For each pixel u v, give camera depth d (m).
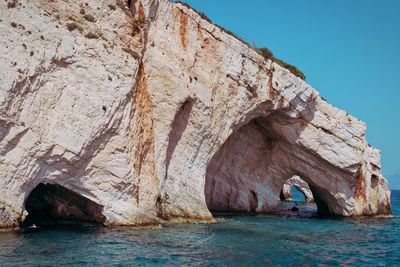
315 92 39.12
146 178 26.67
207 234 25.03
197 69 31.83
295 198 91.75
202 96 31.55
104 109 23.95
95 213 24.45
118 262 17.03
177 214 29.31
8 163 20.52
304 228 32.38
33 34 22.52
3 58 21.05
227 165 41.12
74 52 23.83
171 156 30.33
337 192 41.81
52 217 24.75
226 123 33.97
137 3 29.17
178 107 29.72
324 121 39.97
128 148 25.12
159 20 30.47
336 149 40.19
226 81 33.50
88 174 23.48
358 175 42.41
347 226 35.25
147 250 19.42
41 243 19.00
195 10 33.44
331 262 20.55
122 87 25.22
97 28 25.77
